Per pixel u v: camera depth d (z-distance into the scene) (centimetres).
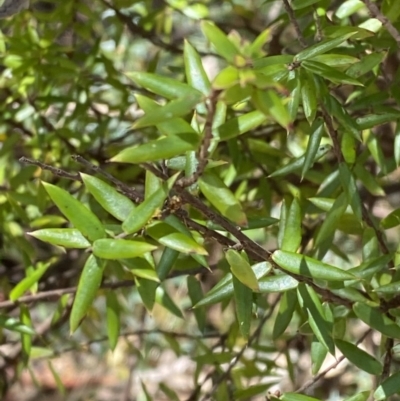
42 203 45
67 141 48
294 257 33
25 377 87
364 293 36
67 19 48
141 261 33
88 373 90
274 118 27
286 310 37
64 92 55
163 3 52
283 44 52
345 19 42
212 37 28
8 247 52
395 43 39
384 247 38
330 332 34
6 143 47
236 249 33
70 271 51
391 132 49
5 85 49
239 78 27
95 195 32
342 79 33
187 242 31
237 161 44
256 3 64
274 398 34
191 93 28
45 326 54
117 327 41
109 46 61
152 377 82
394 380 34
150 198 30
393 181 56
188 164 32
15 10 49
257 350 46
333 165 46
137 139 52
